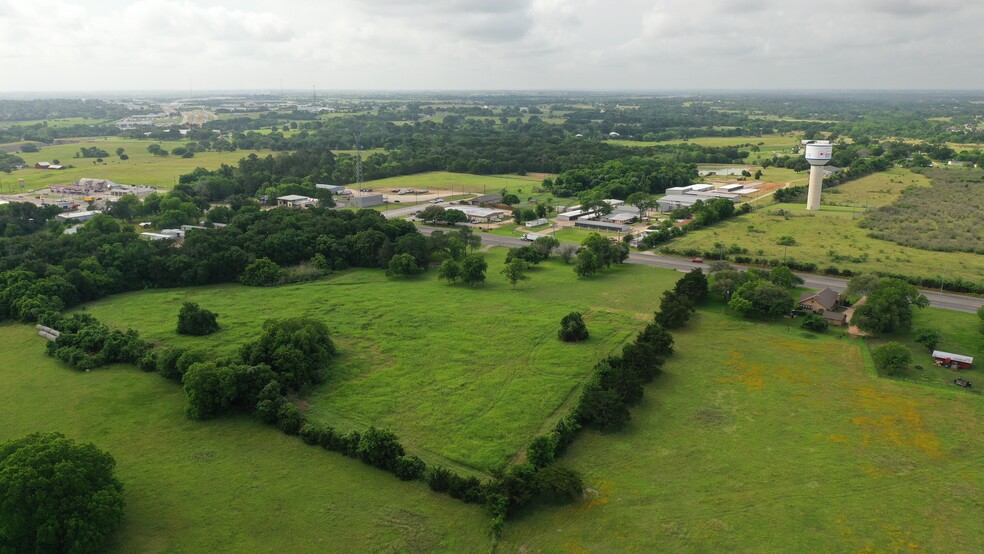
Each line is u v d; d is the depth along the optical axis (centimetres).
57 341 8762
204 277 12131
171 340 9231
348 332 9625
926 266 12975
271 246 13188
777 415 7100
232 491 5766
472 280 12200
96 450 5500
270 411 6881
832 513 5447
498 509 5338
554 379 8006
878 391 7656
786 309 10019
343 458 6312
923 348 8938
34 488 4828
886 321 9144
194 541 5138
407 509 5550
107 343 8562
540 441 6081
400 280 12750
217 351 8819
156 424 6931
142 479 5925
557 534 5231
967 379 7944
